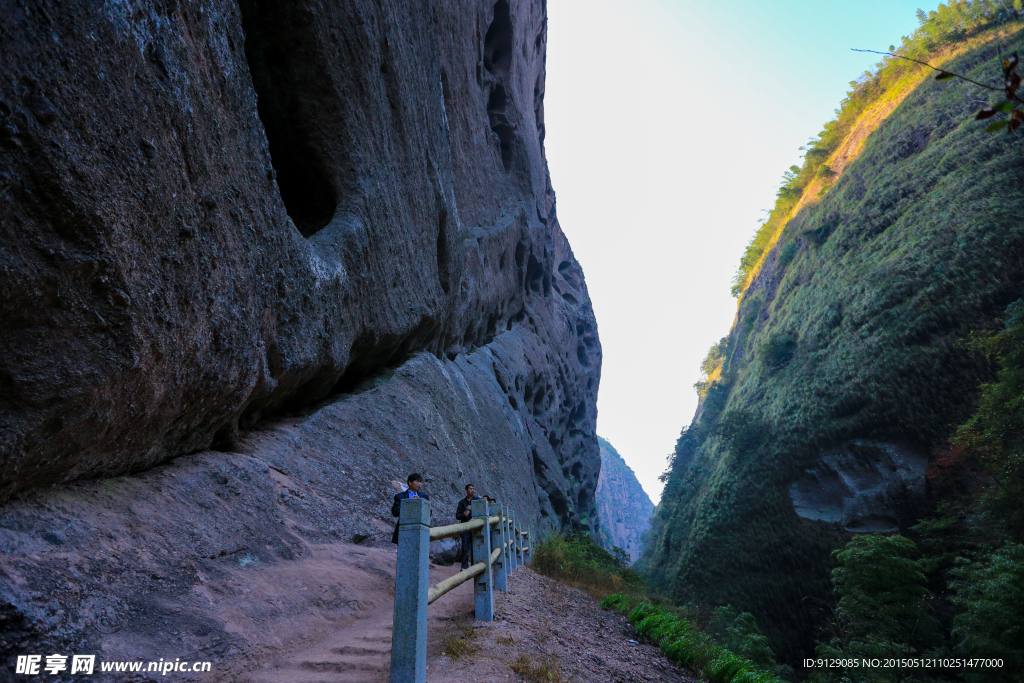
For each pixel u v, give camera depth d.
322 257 8.63
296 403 9.22
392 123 11.65
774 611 44.94
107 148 4.17
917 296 54.97
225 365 6.02
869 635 23.41
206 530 5.20
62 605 3.37
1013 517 34.97
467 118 20.77
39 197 3.65
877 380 53.06
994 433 40.06
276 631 4.40
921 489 44.47
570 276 57.16
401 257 11.98
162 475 5.60
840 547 46.03
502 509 7.00
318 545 6.50
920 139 72.25
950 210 58.66
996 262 50.44
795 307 75.00
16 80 3.45
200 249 5.36
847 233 73.00
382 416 10.99
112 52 4.25
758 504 53.91
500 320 27.48
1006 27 73.94
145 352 4.62
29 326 3.70
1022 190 53.25
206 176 5.50
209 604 4.27
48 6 3.69
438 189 14.30
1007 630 19.38
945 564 36.81
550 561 12.62
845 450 51.75
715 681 7.20
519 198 29.23
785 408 61.34
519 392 27.11
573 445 45.94
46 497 4.14
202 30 5.57
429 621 5.12
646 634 8.45
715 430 71.56
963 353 48.00
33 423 3.73
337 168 9.79
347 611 5.35
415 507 3.53
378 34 10.84
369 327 10.62
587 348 55.97
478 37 22.09
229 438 7.10
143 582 4.05
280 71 9.16
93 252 4.03
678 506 74.75
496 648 4.59
